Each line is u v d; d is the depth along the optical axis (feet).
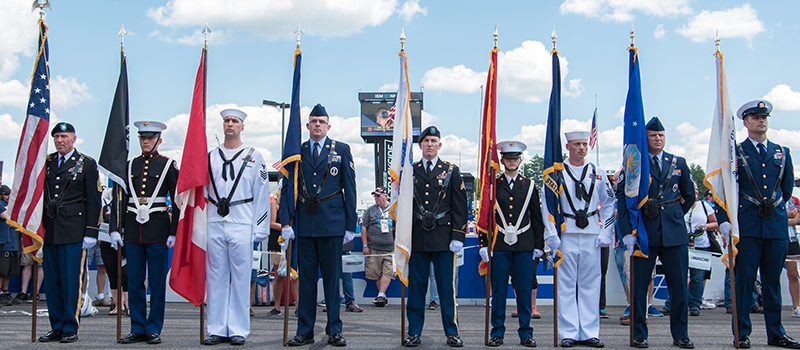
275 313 27.35
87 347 18.04
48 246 19.16
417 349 18.29
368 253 32.37
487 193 19.02
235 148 19.63
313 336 19.07
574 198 19.36
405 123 19.13
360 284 33.01
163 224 19.17
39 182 18.95
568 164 19.84
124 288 25.98
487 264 18.93
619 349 18.43
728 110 19.47
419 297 19.03
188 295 18.70
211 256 18.99
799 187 32.50
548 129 19.21
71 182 19.22
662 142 19.15
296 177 18.61
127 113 19.58
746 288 19.13
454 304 19.04
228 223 18.97
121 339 18.78
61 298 19.27
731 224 18.99
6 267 30.58
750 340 20.34
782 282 32.53
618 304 32.83
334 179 18.92
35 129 19.12
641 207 18.78
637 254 18.66
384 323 24.88
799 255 27.91
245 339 19.38
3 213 30.60
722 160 19.38
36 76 19.51
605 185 19.39
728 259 19.45
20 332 21.11
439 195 18.99
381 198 32.37
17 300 31.86
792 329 23.56
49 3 19.90
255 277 30.58
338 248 18.81
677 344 18.79
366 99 165.07
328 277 18.83
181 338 19.95
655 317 27.78
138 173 19.34
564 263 19.31
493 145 19.01
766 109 19.40
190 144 18.66
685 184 18.90
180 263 18.58
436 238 18.80
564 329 19.12
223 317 19.04
